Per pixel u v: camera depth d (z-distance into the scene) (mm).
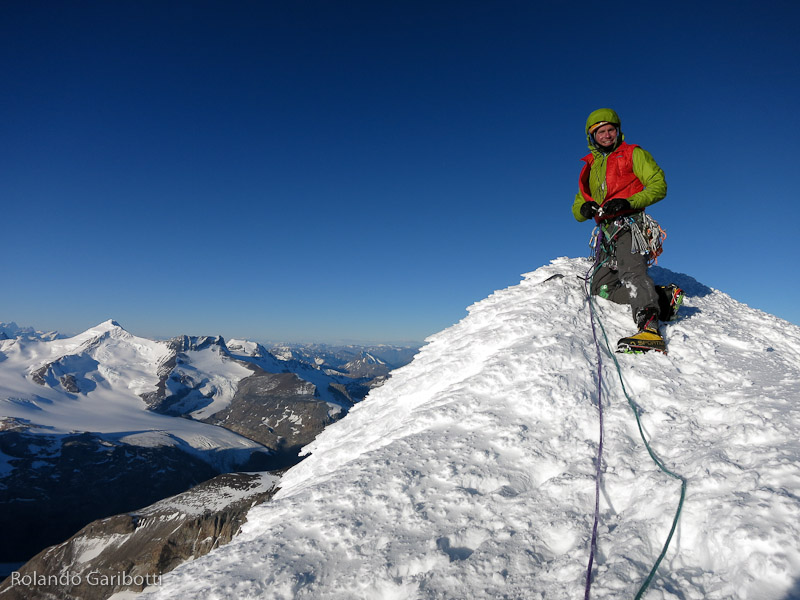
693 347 5160
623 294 5891
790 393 3713
